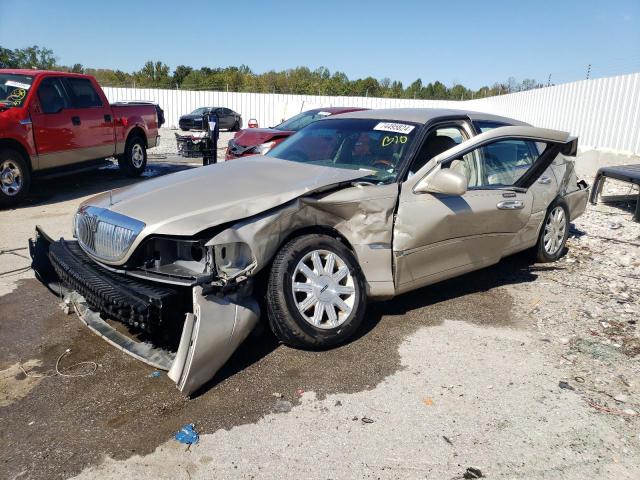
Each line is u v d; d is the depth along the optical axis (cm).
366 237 374
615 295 486
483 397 315
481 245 448
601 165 1299
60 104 905
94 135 976
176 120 3141
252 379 327
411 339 387
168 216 319
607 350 377
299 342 345
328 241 354
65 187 1021
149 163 1402
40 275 417
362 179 390
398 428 284
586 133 1473
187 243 314
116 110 1046
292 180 367
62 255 369
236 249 313
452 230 415
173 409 297
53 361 351
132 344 339
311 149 461
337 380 329
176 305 302
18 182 831
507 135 435
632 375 344
